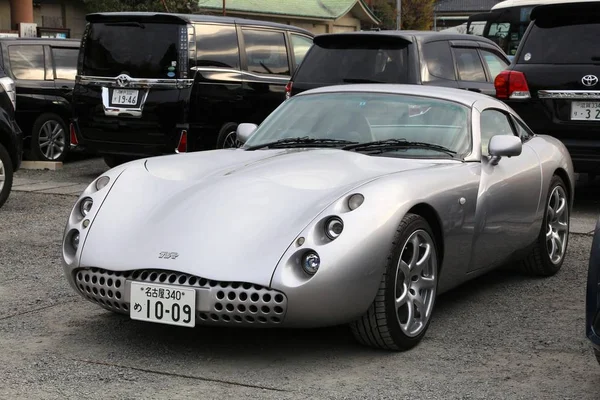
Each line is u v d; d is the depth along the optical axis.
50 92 16.42
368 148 6.94
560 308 7.33
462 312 7.18
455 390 5.38
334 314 5.61
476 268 7.12
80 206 6.46
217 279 5.52
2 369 5.71
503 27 31.27
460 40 13.02
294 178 6.20
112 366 5.78
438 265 6.51
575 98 11.23
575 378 5.62
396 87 7.67
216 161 6.84
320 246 5.57
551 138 8.95
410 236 5.98
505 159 7.57
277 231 5.69
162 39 13.57
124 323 6.74
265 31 14.94
